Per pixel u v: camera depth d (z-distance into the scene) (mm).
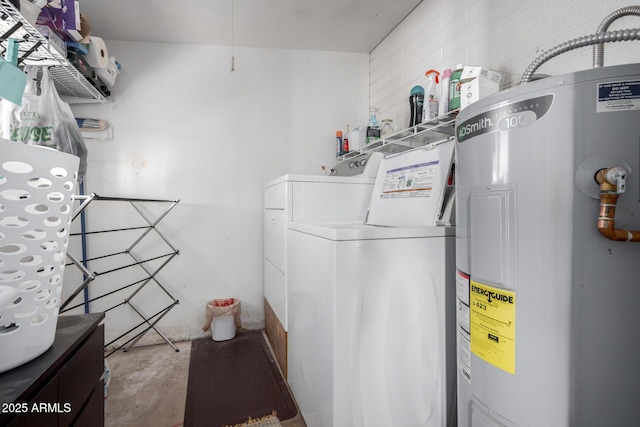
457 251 885
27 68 1477
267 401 1599
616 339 605
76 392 673
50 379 570
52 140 1072
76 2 1475
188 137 2447
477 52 1592
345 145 2535
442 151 1388
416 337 1092
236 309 2410
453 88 1462
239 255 2537
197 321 2459
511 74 1404
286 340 1757
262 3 1999
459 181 857
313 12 2109
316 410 1184
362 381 1027
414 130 1794
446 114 1479
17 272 535
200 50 2471
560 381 634
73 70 1717
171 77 2420
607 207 574
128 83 2346
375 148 2248
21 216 524
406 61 2189
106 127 2291
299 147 2637
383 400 1050
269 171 2584
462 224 844
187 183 2447
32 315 575
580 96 603
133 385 1762
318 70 2668
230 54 2520
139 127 2365
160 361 2053
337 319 1002
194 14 2090
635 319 601
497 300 726
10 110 979
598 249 604
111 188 2318
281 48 2600
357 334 1022
